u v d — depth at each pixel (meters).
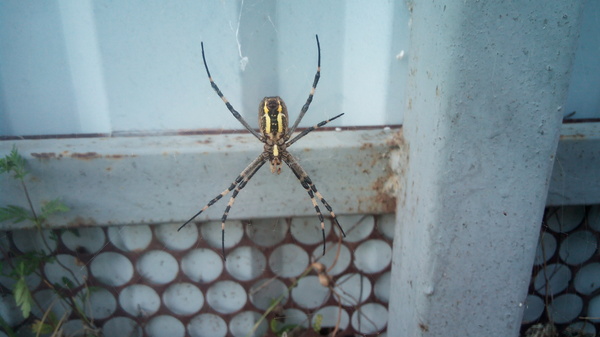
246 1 0.19
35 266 0.20
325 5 0.19
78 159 0.19
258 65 0.20
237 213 0.21
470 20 0.16
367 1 0.19
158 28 0.19
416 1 0.18
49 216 0.20
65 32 0.19
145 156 0.19
